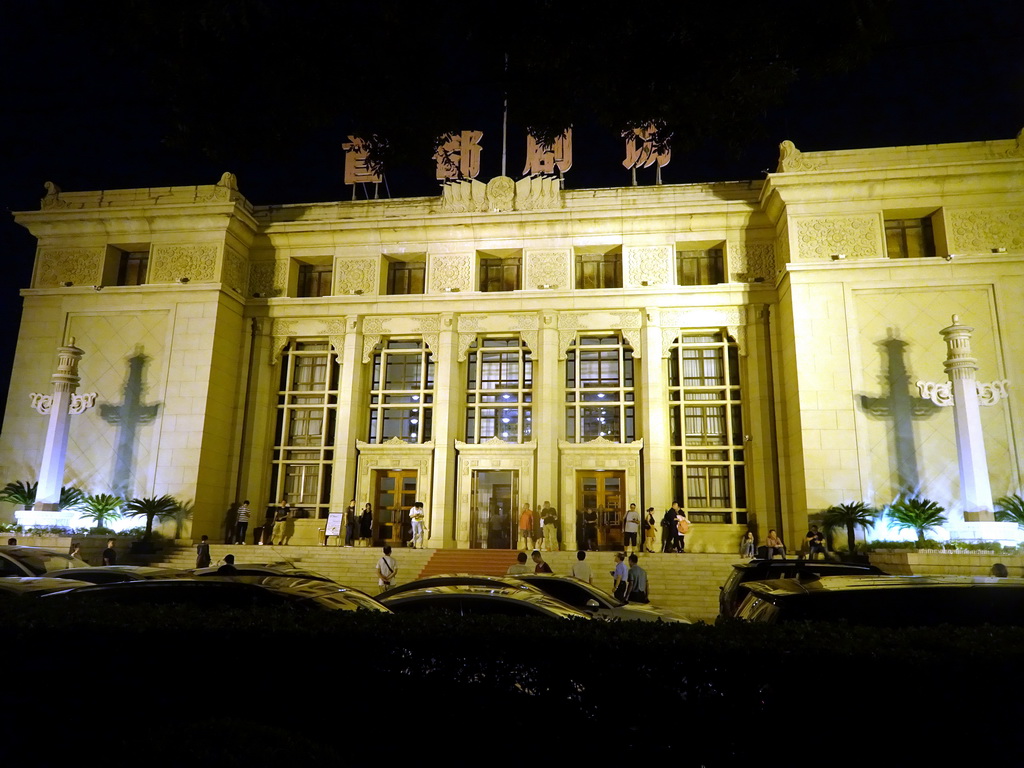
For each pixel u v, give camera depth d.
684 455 26.91
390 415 28.92
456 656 5.40
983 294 24.11
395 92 9.90
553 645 5.25
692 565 22.27
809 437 23.84
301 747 4.78
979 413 22.20
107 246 28.91
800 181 25.09
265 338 29.42
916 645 4.96
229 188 28.59
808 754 4.77
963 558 19.14
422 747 5.35
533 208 28.45
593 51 9.46
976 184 24.48
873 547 22.47
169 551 24.84
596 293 27.69
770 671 4.89
